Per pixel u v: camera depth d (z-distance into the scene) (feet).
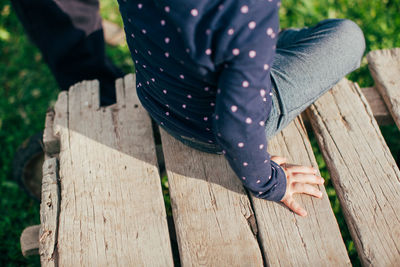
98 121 6.14
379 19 9.86
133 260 4.75
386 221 4.87
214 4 3.32
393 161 5.39
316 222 4.93
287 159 5.55
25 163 7.31
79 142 5.88
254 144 3.92
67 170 5.56
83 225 5.03
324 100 6.09
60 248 4.85
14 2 6.86
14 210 8.30
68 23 6.92
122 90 6.58
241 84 3.47
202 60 3.50
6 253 7.75
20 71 10.28
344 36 5.54
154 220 5.06
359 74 8.91
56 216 5.14
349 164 5.41
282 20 10.21
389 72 6.36
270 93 4.64
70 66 7.72
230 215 5.05
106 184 5.41
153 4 3.61
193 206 5.16
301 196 5.16
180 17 3.39
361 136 5.67
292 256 4.69
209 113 4.44
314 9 10.23
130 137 5.91
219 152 5.42
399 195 5.07
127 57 9.93
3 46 10.67
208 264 4.69
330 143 5.63
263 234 4.87
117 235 4.95
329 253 4.68
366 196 5.10
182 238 4.89
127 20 3.98
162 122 5.14
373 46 9.32
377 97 6.32
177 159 5.61
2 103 9.77
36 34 7.27
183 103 4.44
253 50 3.34
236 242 4.84
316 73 5.28
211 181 5.37
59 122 6.15
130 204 5.20
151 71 4.31
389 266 4.56
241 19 3.26
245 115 3.65
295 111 5.27
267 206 5.09
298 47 5.53
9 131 9.36
